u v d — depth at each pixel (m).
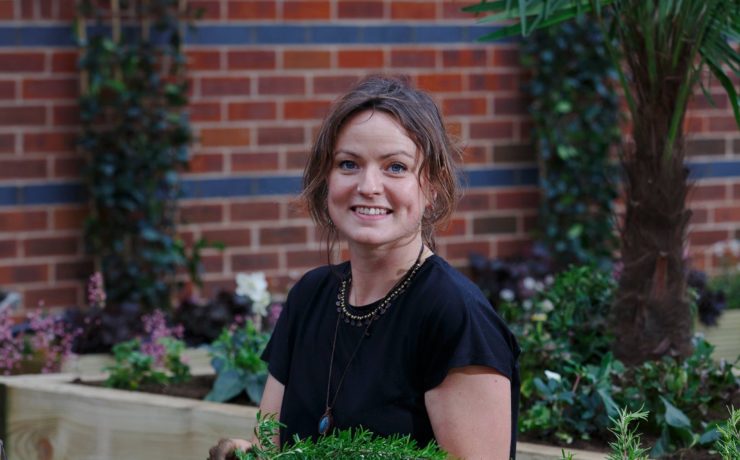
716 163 6.93
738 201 7.00
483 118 6.69
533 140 6.72
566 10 3.69
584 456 3.26
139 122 6.16
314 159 2.53
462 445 2.37
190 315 5.64
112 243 6.14
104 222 6.15
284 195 6.40
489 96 6.69
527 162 6.78
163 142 6.20
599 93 6.65
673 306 3.76
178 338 5.45
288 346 2.69
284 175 6.40
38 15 6.05
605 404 3.49
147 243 6.20
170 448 3.85
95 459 4.00
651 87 3.65
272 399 2.71
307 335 2.61
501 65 6.70
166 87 6.17
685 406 3.59
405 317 2.45
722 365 3.79
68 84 6.12
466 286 2.45
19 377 4.35
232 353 4.34
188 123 6.25
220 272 6.34
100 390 4.07
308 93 6.40
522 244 6.79
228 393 4.04
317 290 2.65
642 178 3.73
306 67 6.39
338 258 2.98
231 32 6.29
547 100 6.66
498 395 2.38
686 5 3.52
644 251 3.75
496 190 6.73
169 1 6.17
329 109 2.53
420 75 6.57
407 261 2.49
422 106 2.49
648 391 3.59
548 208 6.74
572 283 4.36
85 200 6.16
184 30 6.23
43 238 6.12
